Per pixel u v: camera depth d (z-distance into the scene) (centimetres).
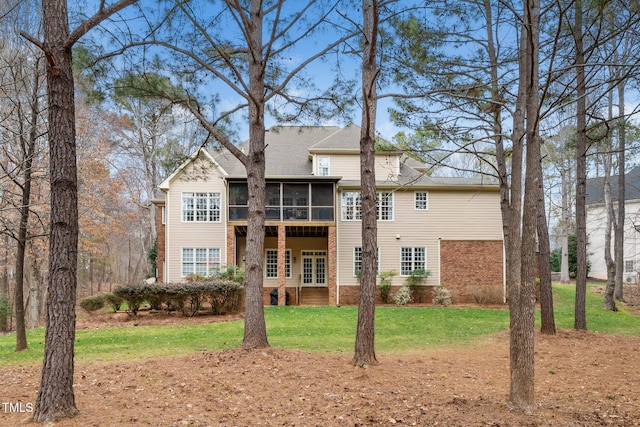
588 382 748
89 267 3809
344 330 1350
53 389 519
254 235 958
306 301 2417
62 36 530
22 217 1087
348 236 2288
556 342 1119
